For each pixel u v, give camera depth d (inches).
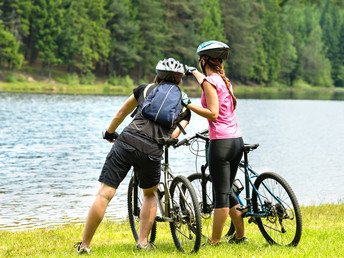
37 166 1180.5
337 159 1409.9
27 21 6624.0
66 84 6776.6
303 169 1221.7
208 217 418.9
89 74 7150.6
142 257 359.6
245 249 381.7
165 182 386.3
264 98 6264.8
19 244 463.8
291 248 372.2
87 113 2960.1
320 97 7081.7
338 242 405.7
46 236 507.5
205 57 385.7
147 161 368.8
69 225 628.1
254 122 2780.5
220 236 397.4
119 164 370.6
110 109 3326.8
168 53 7623.0
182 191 378.9
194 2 7637.8
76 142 1674.5
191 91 5954.7
